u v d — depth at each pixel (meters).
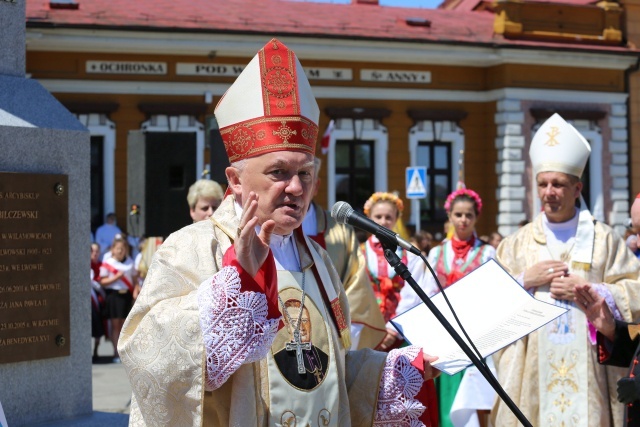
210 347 2.46
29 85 4.45
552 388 5.03
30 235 4.17
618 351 4.62
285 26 21.83
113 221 19.45
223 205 2.88
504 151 22.77
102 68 20.58
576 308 5.00
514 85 22.89
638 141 24.12
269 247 2.63
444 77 23.00
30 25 19.69
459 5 29.27
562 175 5.11
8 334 4.08
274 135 2.72
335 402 2.78
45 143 4.28
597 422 4.95
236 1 22.98
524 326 3.40
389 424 2.96
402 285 6.71
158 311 2.57
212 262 2.70
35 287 4.19
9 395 4.10
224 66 21.22
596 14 24.05
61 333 4.29
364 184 22.61
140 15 20.94
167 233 9.98
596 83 23.70
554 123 5.18
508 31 23.20
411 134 22.73
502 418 5.16
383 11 24.61
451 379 6.35
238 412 2.62
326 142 21.38
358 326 5.26
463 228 6.60
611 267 5.06
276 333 2.54
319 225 5.23
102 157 20.64
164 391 2.53
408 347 3.07
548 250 5.20
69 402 4.35
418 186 18.80
